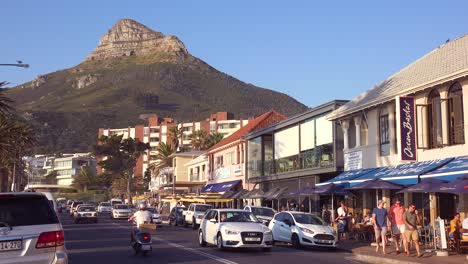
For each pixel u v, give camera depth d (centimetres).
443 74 2216
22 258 802
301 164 3669
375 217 1958
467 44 2481
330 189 2619
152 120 15538
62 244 844
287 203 3672
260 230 1928
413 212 1822
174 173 7431
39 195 856
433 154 2305
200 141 9288
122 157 10219
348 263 1653
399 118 2375
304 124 3719
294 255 1855
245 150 4853
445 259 1711
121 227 3662
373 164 2781
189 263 1553
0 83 3180
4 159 4653
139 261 1606
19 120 5209
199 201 4703
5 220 817
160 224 3897
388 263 1727
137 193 10694
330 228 2197
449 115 2248
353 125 3134
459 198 2123
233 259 1659
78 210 4369
